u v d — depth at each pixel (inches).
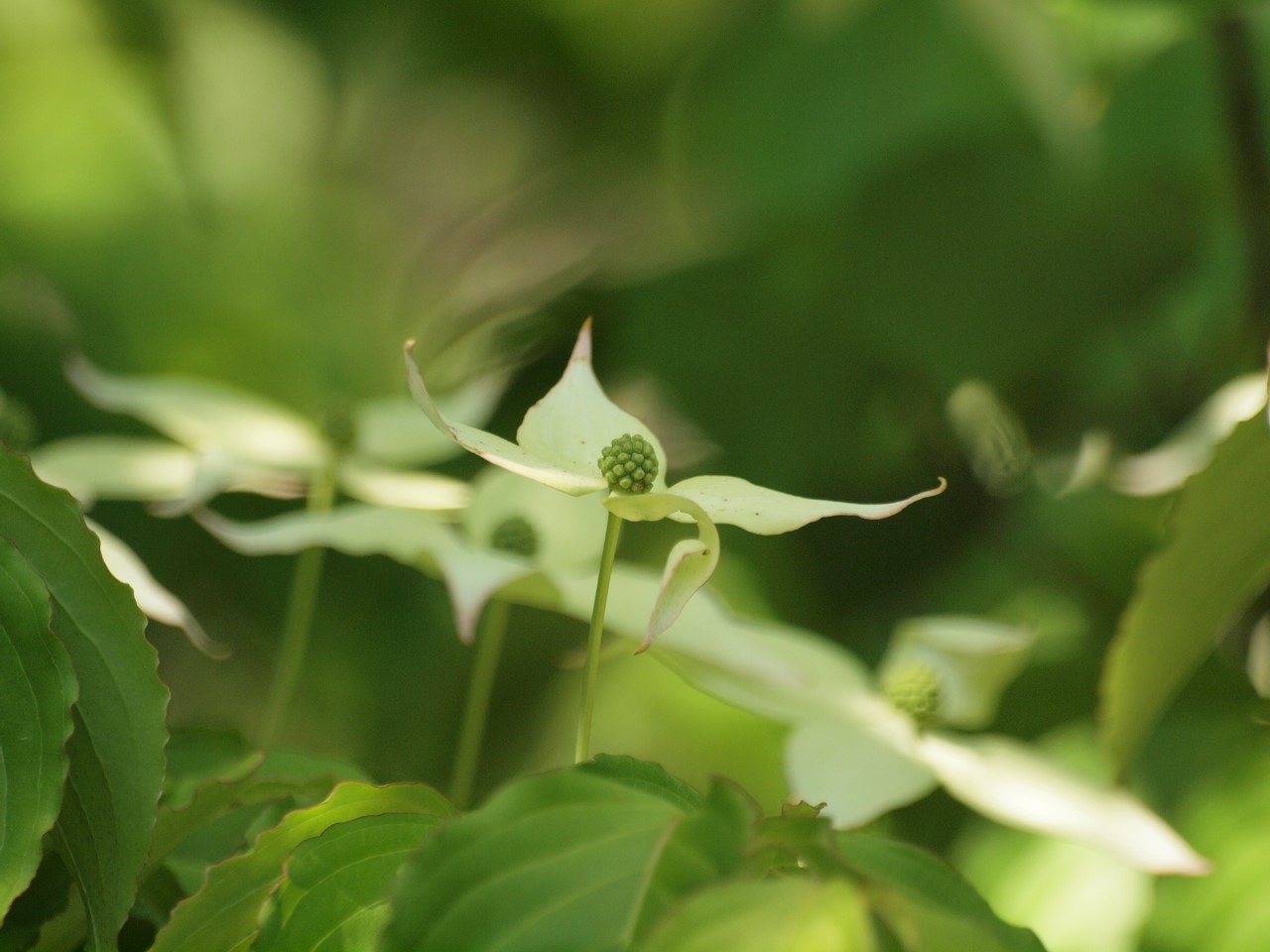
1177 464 38.7
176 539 49.4
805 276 51.8
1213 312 47.0
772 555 46.4
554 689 47.0
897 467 49.6
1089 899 36.2
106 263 55.2
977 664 34.3
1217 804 35.8
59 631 28.3
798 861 27.9
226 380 55.6
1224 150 44.0
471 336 55.1
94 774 28.3
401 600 49.5
